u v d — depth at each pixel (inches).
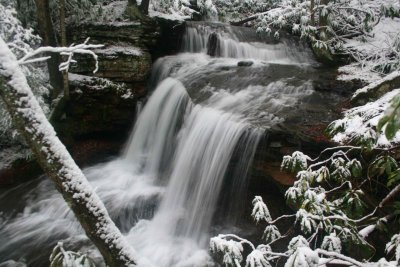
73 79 333.1
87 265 95.0
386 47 362.3
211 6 550.9
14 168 312.0
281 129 233.9
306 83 334.0
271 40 465.1
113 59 346.9
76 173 96.9
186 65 397.1
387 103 136.8
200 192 265.1
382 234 156.1
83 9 376.2
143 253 222.8
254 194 240.4
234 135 255.3
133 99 358.0
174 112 333.1
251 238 217.6
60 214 265.0
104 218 101.0
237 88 333.1
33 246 232.7
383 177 159.8
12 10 282.8
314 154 214.2
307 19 410.9
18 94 88.2
